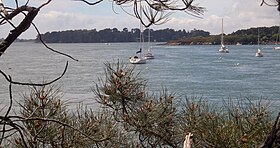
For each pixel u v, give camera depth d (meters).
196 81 47.75
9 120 2.23
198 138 5.14
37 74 53.56
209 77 53.31
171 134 5.53
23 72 56.47
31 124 4.06
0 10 2.10
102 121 4.98
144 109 5.47
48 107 4.35
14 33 2.19
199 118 5.35
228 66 73.19
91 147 4.74
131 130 5.44
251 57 102.06
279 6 3.50
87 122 4.70
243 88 40.22
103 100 5.54
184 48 176.62
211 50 151.00
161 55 114.06
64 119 4.50
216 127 5.16
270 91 37.16
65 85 36.22
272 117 5.26
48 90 4.49
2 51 2.17
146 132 5.46
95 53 129.12
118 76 5.55
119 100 5.52
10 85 2.26
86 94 26.55
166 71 60.78
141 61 75.62
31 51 163.88
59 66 70.75
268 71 62.28
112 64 5.70
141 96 5.60
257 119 5.16
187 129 5.29
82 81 42.56
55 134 4.31
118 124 5.37
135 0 2.52
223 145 5.05
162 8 2.51
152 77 49.62
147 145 5.52
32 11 2.17
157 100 5.62
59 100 4.56
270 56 105.56
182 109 5.60
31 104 4.24
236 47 175.50
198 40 165.88
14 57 107.31
